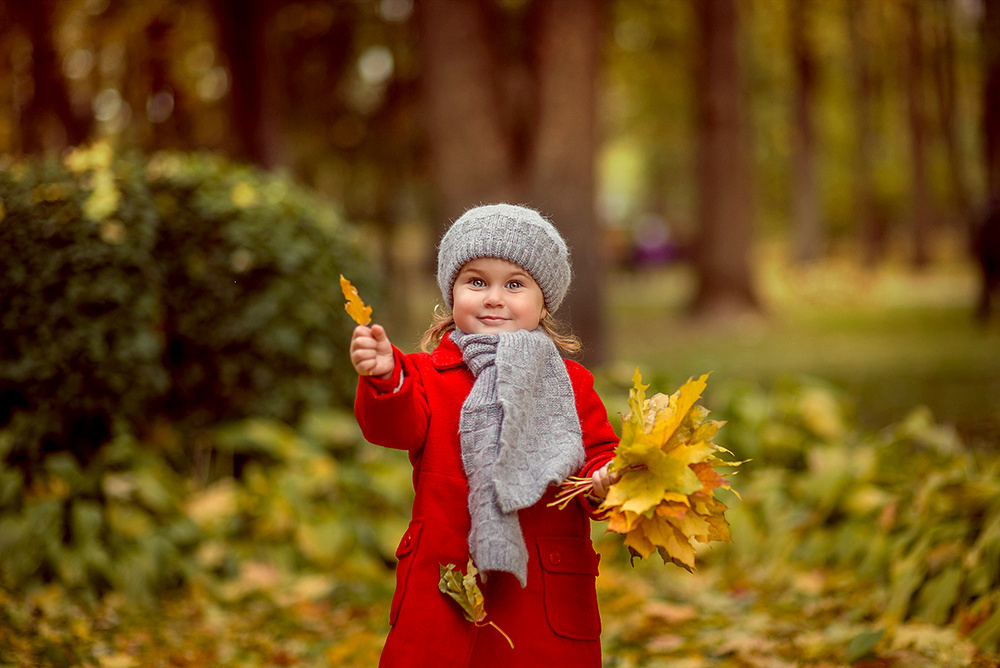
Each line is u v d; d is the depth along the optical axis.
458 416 2.15
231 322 4.97
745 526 4.59
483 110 8.61
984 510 3.58
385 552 4.57
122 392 4.41
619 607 3.96
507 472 2.02
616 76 19.41
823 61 27.06
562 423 2.13
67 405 4.35
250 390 5.04
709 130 17.06
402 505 4.77
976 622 3.21
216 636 3.65
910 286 24.64
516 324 2.21
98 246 4.35
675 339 14.78
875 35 26.84
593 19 8.59
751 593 4.11
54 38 12.98
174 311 4.96
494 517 1.99
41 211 4.39
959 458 4.22
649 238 33.59
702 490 1.88
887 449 4.50
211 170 5.21
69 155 4.82
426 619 2.02
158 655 3.39
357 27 14.24
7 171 4.58
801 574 4.18
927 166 30.64
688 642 3.50
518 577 1.97
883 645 3.14
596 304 8.61
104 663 3.21
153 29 13.76
